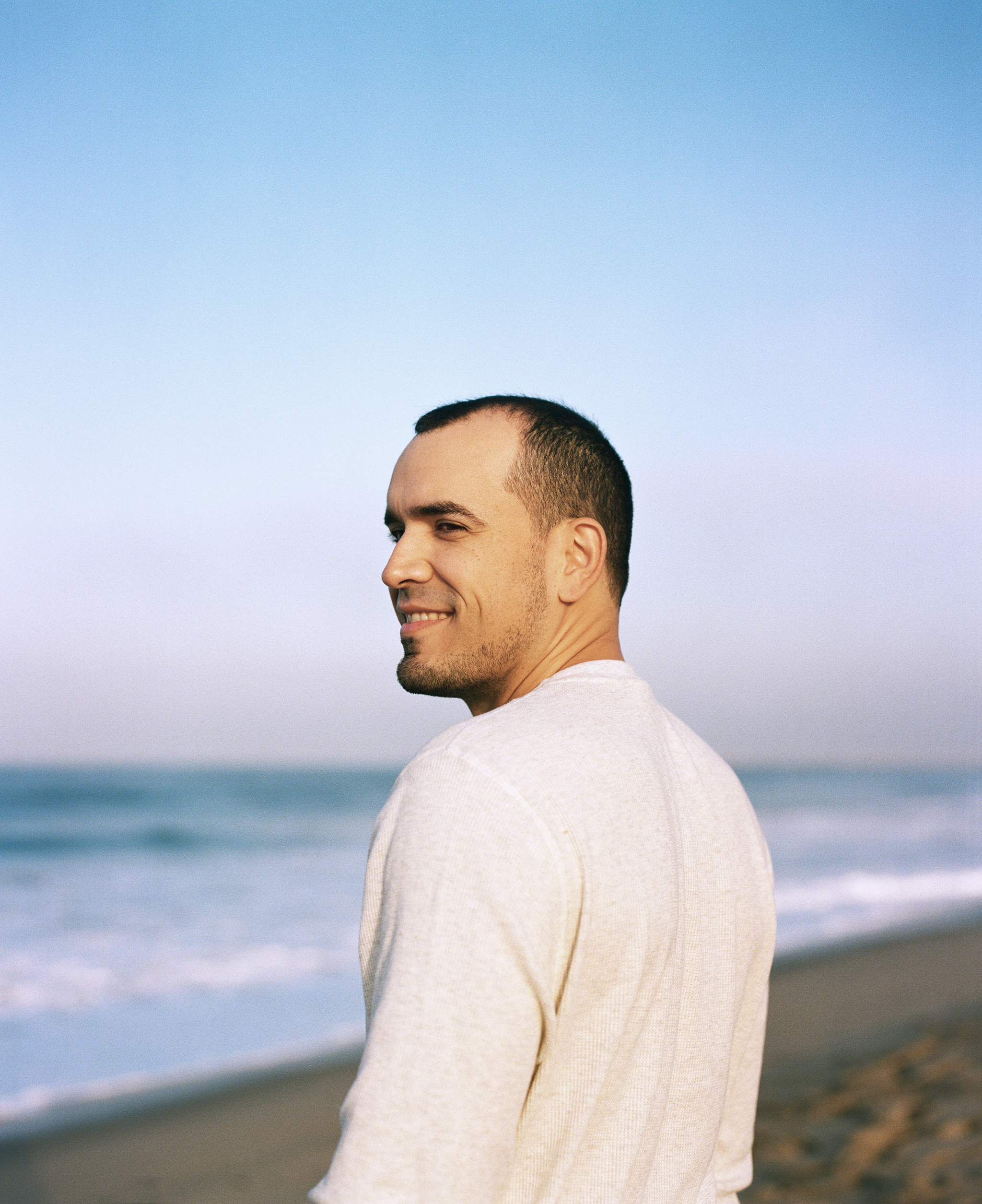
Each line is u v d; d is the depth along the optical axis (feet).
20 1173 19.22
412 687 4.05
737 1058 4.26
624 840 3.20
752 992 4.24
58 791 149.48
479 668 3.97
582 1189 3.11
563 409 4.13
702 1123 3.65
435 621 3.99
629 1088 3.20
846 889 71.31
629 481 4.33
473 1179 2.78
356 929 52.01
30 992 36.55
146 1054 28.19
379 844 3.21
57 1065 27.12
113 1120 22.49
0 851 90.74
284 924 53.88
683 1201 3.52
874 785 208.03
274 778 193.88
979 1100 20.03
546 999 2.93
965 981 38.34
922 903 63.98
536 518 3.92
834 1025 31.19
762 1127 19.31
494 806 3.01
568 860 3.02
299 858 86.38
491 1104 2.82
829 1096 21.74
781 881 76.18
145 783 172.45
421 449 4.02
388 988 2.88
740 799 4.26
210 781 181.98
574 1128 3.08
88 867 80.79
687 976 3.62
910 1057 25.50
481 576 3.87
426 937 2.87
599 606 4.09
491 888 2.89
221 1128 21.93
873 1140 17.99
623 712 3.65
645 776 3.43
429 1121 2.76
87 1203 17.83
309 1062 27.32
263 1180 18.93
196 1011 33.45
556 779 3.13
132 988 37.04
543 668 3.97
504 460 3.89
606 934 3.08
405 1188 2.73
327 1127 21.91
